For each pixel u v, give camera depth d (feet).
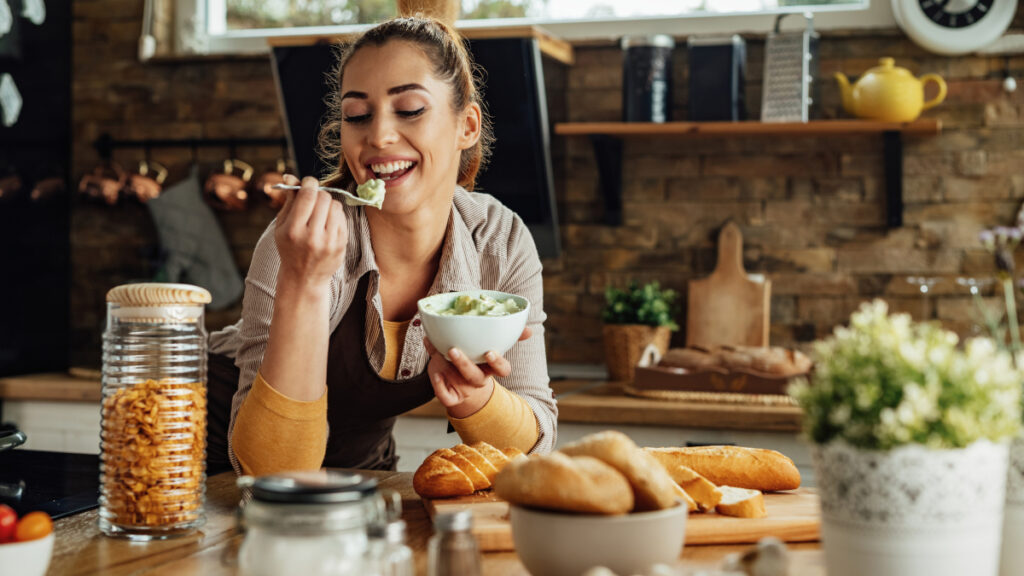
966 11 9.48
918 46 9.76
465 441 4.50
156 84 11.34
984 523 2.45
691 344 10.03
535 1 10.77
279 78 9.91
